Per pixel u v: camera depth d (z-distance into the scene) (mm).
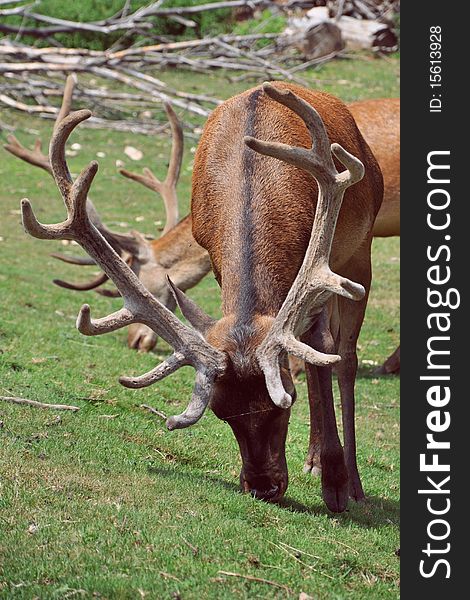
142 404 9047
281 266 6887
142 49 22281
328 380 7031
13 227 16891
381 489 8312
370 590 5922
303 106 6152
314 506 7293
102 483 6793
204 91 23781
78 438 7730
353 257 8125
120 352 11148
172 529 6145
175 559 5781
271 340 6383
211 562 5828
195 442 8297
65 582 5434
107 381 9555
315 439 8273
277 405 6133
